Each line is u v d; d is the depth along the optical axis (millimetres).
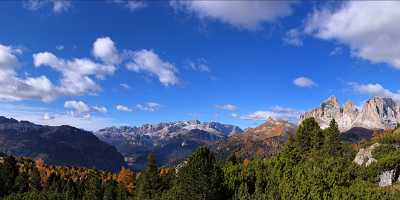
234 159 141375
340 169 85938
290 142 114500
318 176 78625
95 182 150875
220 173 91125
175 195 90750
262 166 101375
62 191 162000
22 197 150375
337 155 106688
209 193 85438
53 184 167250
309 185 76375
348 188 76875
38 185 174250
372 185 82625
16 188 168000
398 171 89000
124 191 147250
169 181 132375
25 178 176000
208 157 89938
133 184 175625
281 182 83812
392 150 100562
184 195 86875
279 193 81312
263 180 90250
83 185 167625
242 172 99625
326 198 72625
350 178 86938
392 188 83188
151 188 123438
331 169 86062
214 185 86312
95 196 148375
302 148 111938
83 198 149750
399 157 89875
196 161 87812
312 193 74312
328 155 103312
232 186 89938
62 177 183125
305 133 114625
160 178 125938
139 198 124000
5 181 166125
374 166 90562
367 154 102438
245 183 87438
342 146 110375
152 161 126188
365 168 92688
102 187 160500
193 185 85812
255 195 83688
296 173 84312
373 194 72875
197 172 86312
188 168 88188
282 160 100562
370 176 89875
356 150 115500
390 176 88188
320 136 113062
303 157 105250
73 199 149875
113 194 145750
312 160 99250
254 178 95250
